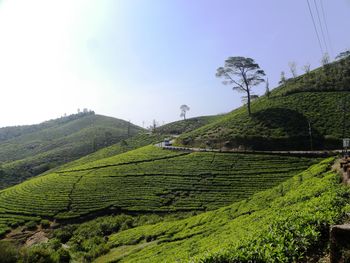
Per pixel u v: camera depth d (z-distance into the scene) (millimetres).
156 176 72812
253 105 109750
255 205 40344
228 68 101000
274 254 11258
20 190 82812
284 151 74312
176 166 76562
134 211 60156
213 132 96250
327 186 26031
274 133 82125
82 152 193375
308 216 14000
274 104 101000
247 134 85188
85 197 69250
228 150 80375
